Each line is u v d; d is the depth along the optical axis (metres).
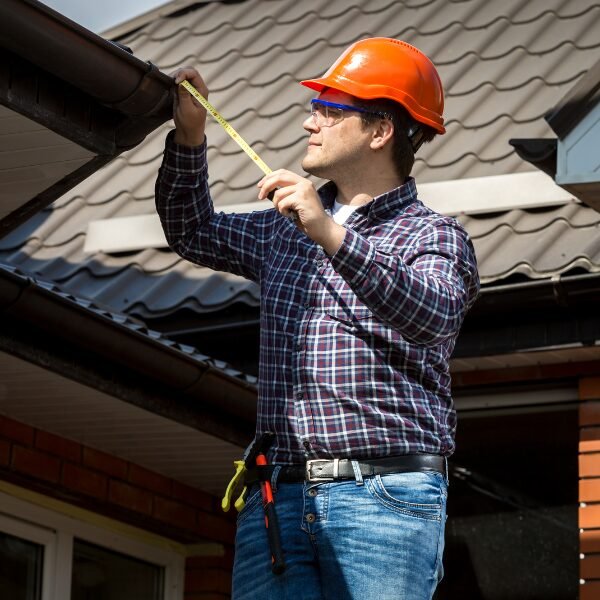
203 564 8.67
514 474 8.66
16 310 6.06
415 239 3.95
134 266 9.16
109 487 7.87
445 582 8.84
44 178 5.53
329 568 3.75
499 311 7.95
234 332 8.38
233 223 4.45
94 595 8.02
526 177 8.69
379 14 11.30
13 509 7.48
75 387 6.67
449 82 9.98
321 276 3.96
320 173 4.19
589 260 7.76
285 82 10.73
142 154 10.40
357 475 3.78
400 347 3.83
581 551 7.84
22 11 4.56
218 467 8.09
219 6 12.23
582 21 10.33
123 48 4.89
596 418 8.08
